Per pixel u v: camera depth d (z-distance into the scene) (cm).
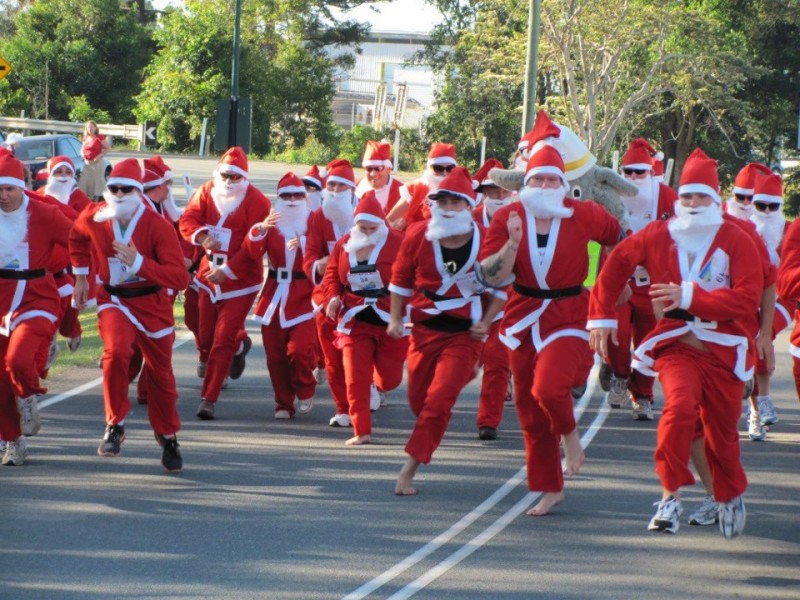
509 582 784
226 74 6606
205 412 1266
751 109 5431
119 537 860
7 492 970
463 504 970
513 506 969
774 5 5869
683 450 839
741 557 848
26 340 1002
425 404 990
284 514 929
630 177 1360
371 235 1134
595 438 1230
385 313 1148
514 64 5322
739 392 840
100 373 1491
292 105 7275
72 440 1152
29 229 1013
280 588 763
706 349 840
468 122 6341
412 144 6938
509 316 916
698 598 760
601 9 4866
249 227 1301
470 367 987
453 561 825
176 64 6556
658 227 854
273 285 1278
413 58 7656
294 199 1277
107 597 741
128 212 1002
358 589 765
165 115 6494
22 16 7638
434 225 972
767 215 1290
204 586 764
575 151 1171
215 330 1290
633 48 5109
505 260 890
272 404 1362
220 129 2884
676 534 900
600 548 861
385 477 1050
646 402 1323
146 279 1016
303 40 8181
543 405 891
